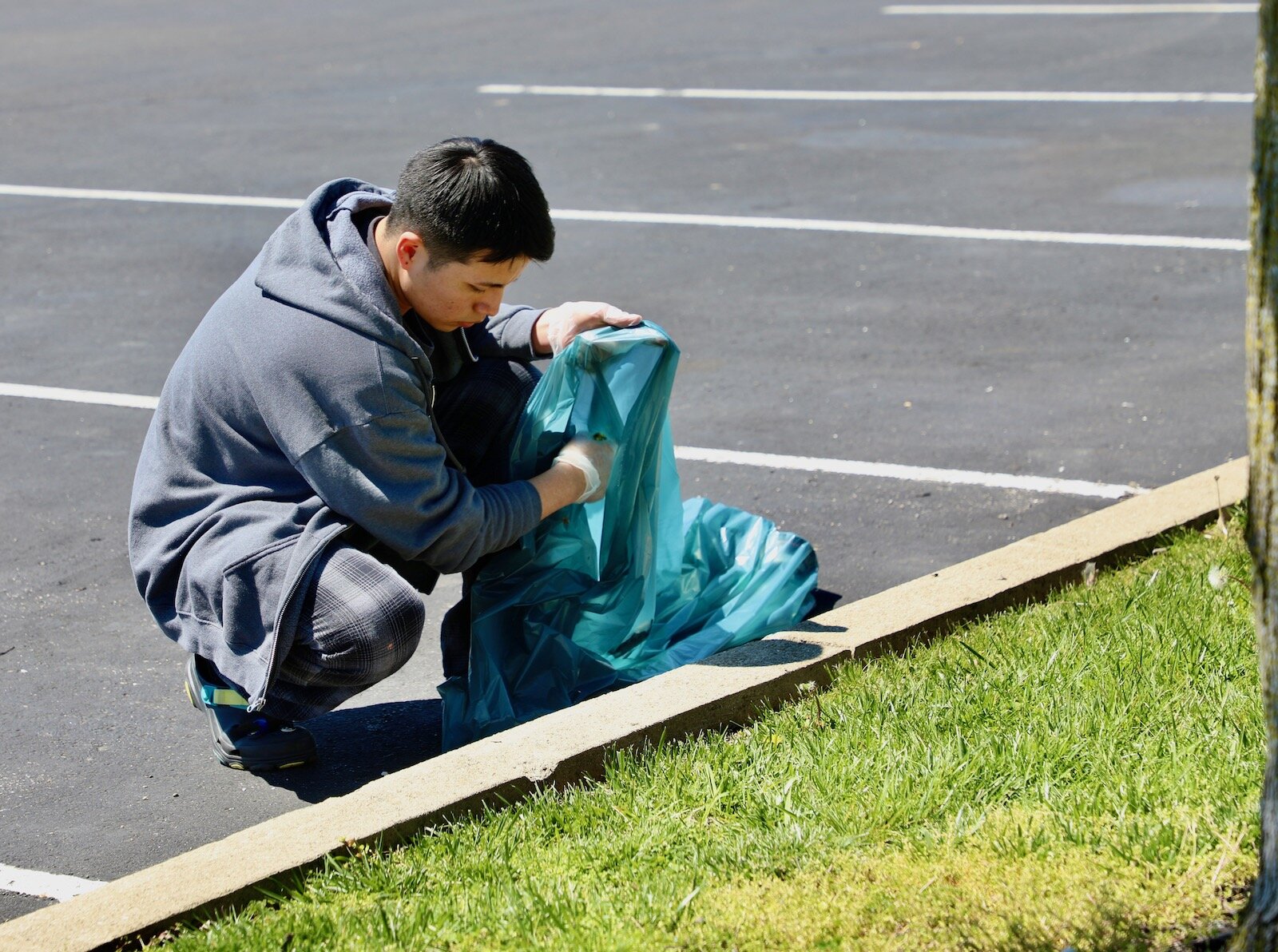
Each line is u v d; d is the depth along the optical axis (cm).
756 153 1197
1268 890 271
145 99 1489
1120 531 511
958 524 559
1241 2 1847
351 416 386
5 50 1827
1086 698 389
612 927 314
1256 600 275
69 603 518
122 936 320
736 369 734
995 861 326
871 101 1377
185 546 406
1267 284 265
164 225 1031
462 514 401
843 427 656
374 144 1260
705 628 469
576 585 445
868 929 308
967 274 872
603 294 855
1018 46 1625
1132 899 309
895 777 357
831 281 870
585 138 1266
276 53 1759
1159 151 1144
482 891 329
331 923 320
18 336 810
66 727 438
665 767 377
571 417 432
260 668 392
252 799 402
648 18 1950
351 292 390
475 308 405
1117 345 745
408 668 479
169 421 416
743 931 310
